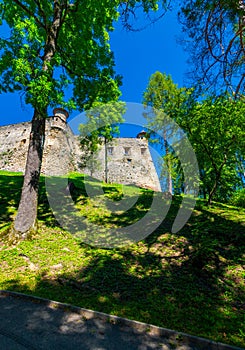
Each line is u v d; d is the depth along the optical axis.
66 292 4.11
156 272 5.07
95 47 9.95
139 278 4.82
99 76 9.98
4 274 4.86
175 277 4.81
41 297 3.77
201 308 3.64
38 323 3.04
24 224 6.80
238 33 4.50
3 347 2.48
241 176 15.50
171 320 3.25
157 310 3.55
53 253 6.03
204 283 4.52
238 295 4.09
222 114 8.51
